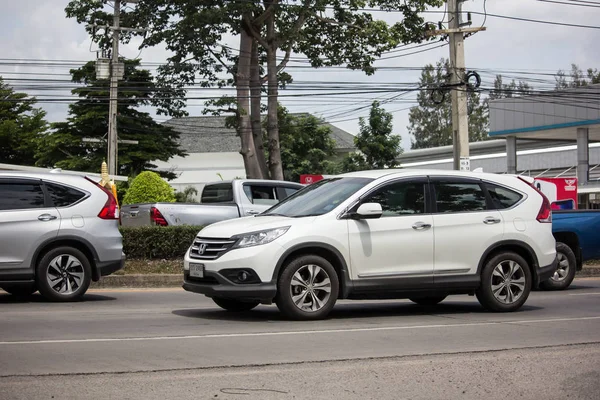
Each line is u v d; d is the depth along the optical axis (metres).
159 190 34.78
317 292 12.77
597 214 20.61
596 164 69.19
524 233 14.41
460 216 13.87
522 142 78.81
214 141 90.44
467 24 36.75
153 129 65.31
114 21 46.06
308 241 12.60
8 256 15.09
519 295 14.44
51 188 15.75
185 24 43.66
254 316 13.37
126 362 9.05
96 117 62.03
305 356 9.58
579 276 25.73
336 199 13.34
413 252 13.40
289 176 71.44
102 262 16.02
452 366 9.21
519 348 10.41
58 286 15.66
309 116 73.44
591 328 12.36
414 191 13.72
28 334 11.08
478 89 37.38
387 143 58.25
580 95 56.31
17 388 7.76
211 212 22.78
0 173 15.48
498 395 7.95
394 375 8.67
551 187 26.56
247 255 12.27
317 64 48.59
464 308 15.21
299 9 45.28
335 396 7.70
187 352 9.74
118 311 14.13
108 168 51.72
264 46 46.59
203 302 15.96
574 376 8.84
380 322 12.77
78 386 7.87
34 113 81.12
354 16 47.62
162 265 21.62
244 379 8.29
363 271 13.04
